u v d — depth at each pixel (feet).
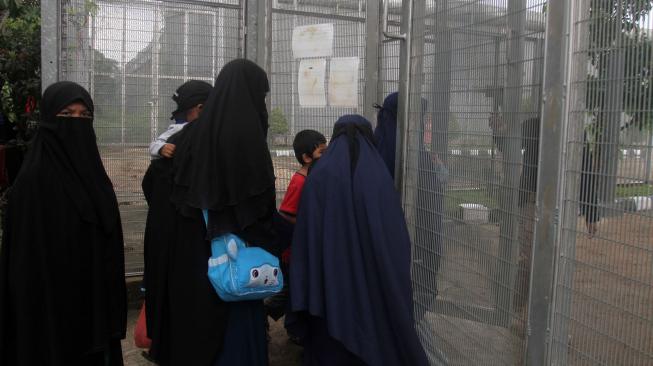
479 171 9.15
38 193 8.80
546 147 7.60
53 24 14.17
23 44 18.25
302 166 12.80
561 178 7.44
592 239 7.09
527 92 8.07
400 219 9.39
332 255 9.12
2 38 18.13
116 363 10.02
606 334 6.93
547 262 7.64
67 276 9.00
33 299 8.70
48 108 9.25
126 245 15.98
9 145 18.66
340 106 14.49
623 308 6.70
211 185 8.90
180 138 9.86
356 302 9.12
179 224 9.43
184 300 9.23
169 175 9.88
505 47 8.53
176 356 9.28
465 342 9.53
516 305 8.34
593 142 7.06
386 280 8.96
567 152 7.40
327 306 8.96
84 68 15.01
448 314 10.00
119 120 15.64
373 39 14.12
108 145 15.57
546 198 7.62
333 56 15.29
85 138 9.48
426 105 10.56
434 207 10.36
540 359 7.78
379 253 8.99
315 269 9.21
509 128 8.45
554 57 7.44
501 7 8.59
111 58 15.37
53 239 8.89
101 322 9.30
